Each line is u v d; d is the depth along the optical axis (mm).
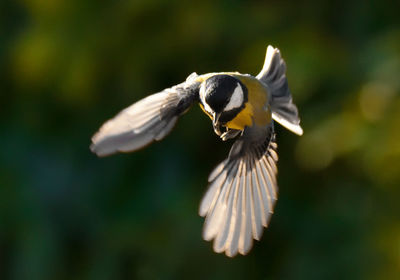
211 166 12164
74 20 11898
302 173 11711
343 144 10461
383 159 10141
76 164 12523
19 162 12484
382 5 11312
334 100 10875
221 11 11430
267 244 11719
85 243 12328
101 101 12320
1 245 12172
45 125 12719
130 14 11633
